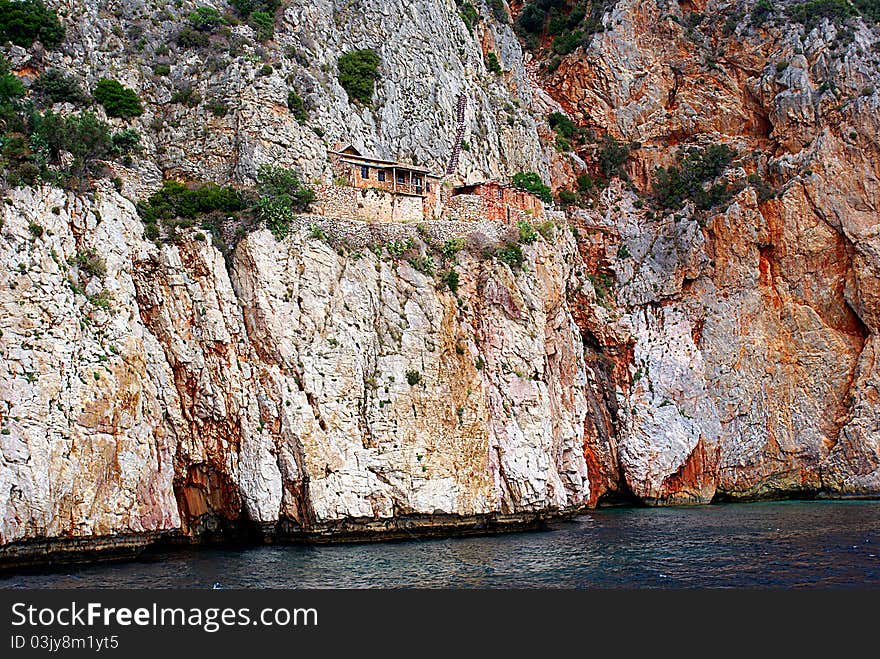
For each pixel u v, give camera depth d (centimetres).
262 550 5372
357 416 5834
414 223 6594
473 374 6334
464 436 6184
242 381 5622
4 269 4897
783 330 9494
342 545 5575
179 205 6003
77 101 6562
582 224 10012
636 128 10981
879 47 10256
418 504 5881
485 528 6281
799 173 9738
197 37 7306
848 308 9488
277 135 6812
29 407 4725
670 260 9638
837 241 9538
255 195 6281
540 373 6712
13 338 4794
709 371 9225
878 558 5247
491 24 10794
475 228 6850
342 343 5891
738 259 9531
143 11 7362
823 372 9375
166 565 4850
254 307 5759
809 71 10300
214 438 5606
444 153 8644
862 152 9662
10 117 5725
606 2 11756
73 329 5012
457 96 9188
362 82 8088
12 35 6612
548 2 12262
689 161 10419
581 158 10769
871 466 8969
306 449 5559
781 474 9219
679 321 9406
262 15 7681
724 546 5734
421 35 9006
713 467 8912
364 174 7050
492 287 6644
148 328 5625
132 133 6556
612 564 5081
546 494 6475
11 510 4541
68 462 4778
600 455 8850
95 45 6931
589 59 11244
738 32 10906
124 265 5472
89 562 4878
